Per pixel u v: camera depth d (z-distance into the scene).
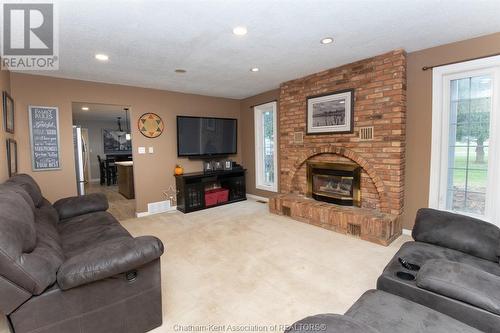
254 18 2.14
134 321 1.61
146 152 4.54
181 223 3.96
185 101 5.00
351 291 2.08
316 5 1.96
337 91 3.60
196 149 5.05
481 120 2.75
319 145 3.93
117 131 9.79
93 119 8.87
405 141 3.17
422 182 3.09
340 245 2.98
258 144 5.46
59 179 3.68
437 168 2.96
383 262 2.55
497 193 2.64
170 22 2.17
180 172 4.81
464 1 1.95
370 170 3.33
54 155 3.63
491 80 2.64
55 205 2.83
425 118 3.02
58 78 3.65
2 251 1.19
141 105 4.46
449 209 3.05
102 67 3.29
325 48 2.88
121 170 6.33
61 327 1.38
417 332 1.09
